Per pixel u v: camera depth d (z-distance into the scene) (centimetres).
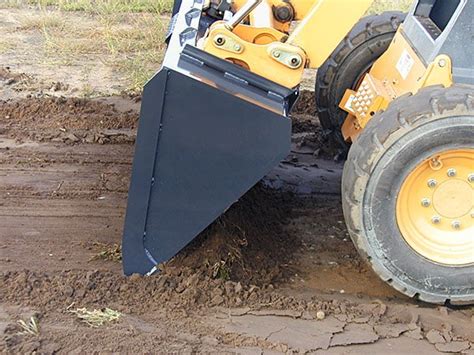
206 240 426
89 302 395
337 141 524
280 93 395
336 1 404
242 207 461
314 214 480
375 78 456
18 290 400
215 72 391
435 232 398
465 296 399
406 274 396
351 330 390
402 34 461
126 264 402
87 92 632
